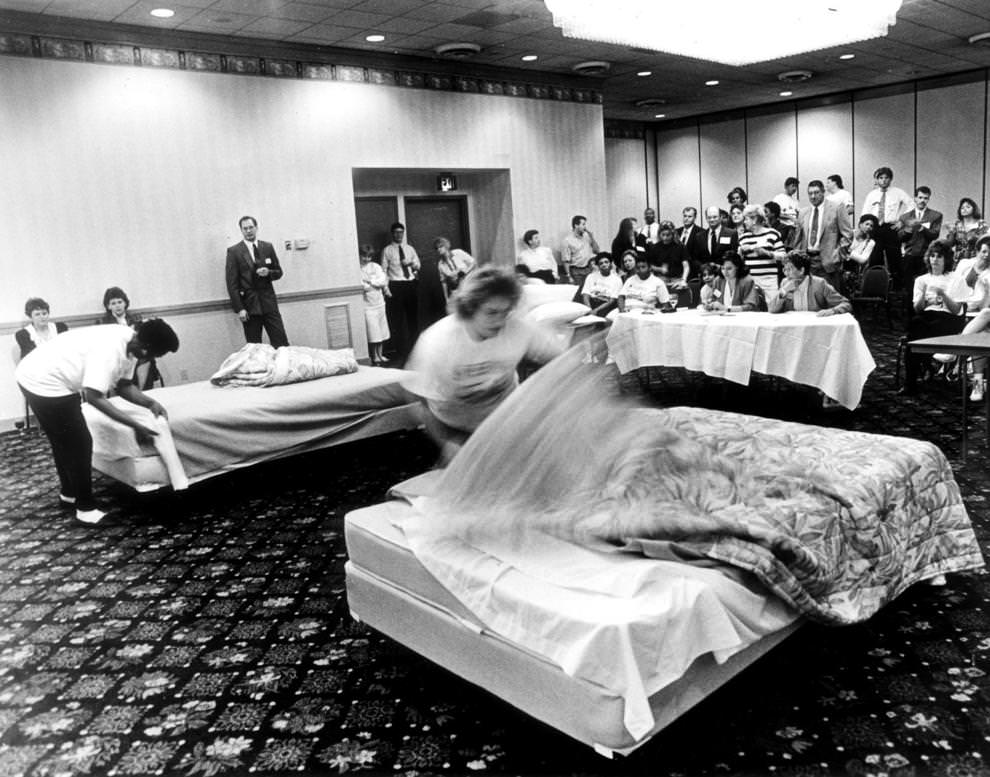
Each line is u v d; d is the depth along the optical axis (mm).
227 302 8680
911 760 2240
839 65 12188
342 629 3258
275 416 5109
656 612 2113
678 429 3211
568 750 2391
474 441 2779
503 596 2344
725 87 13508
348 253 9586
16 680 2967
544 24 8688
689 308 7695
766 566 2344
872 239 10648
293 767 2387
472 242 11711
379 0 7512
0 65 7176
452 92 10359
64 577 3912
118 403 5098
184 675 2953
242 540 4309
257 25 8078
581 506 2613
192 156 8352
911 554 2963
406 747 2453
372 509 3086
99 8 7188
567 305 6105
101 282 7887
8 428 7359
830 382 5559
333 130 9344
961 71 13352
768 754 2305
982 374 6027
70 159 7617
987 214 13555
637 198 17484
